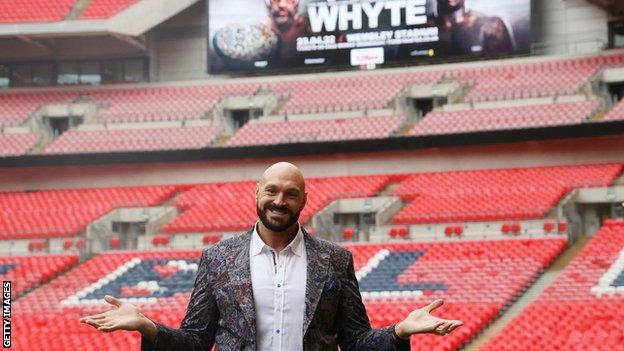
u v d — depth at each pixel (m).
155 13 38.03
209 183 36.34
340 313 5.59
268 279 5.43
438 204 31.83
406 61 35.59
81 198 35.97
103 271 30.78
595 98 34.12
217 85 39.69
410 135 33.44
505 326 23.12
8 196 36.59
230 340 5.36
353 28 36.03
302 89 38.72
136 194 36.00
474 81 36.72
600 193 30.88
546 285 26.73
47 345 23.98
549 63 36.44
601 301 24.22
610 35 36.53
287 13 36.69
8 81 41.09
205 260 5.57
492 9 34.91
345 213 33.66
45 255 32.03
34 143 37.97
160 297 28.66
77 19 38.19
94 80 40.75
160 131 37.59
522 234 29.97
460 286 26.81
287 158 35.78
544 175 32.72
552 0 37.09
